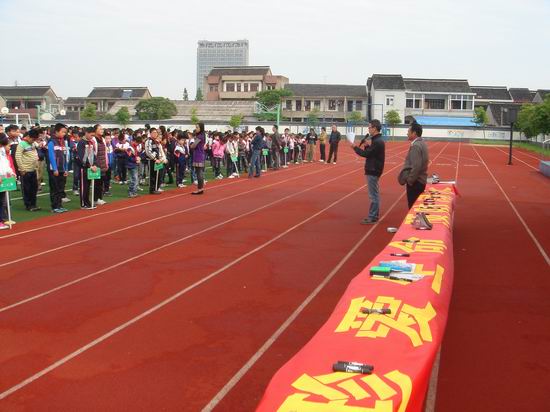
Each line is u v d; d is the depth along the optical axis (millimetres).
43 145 15820
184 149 18172
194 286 7043
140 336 5434
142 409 4082
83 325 5723
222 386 4422
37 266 7965
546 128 37969
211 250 8984
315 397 2561
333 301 6473
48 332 5543
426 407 4082
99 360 4910
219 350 5105
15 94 76125
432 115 69438
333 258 8492
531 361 4855
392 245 5723
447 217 7461
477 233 10367
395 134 63719
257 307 6266
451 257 5629
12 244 9367
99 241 9617
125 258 8438
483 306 6270
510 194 16641
